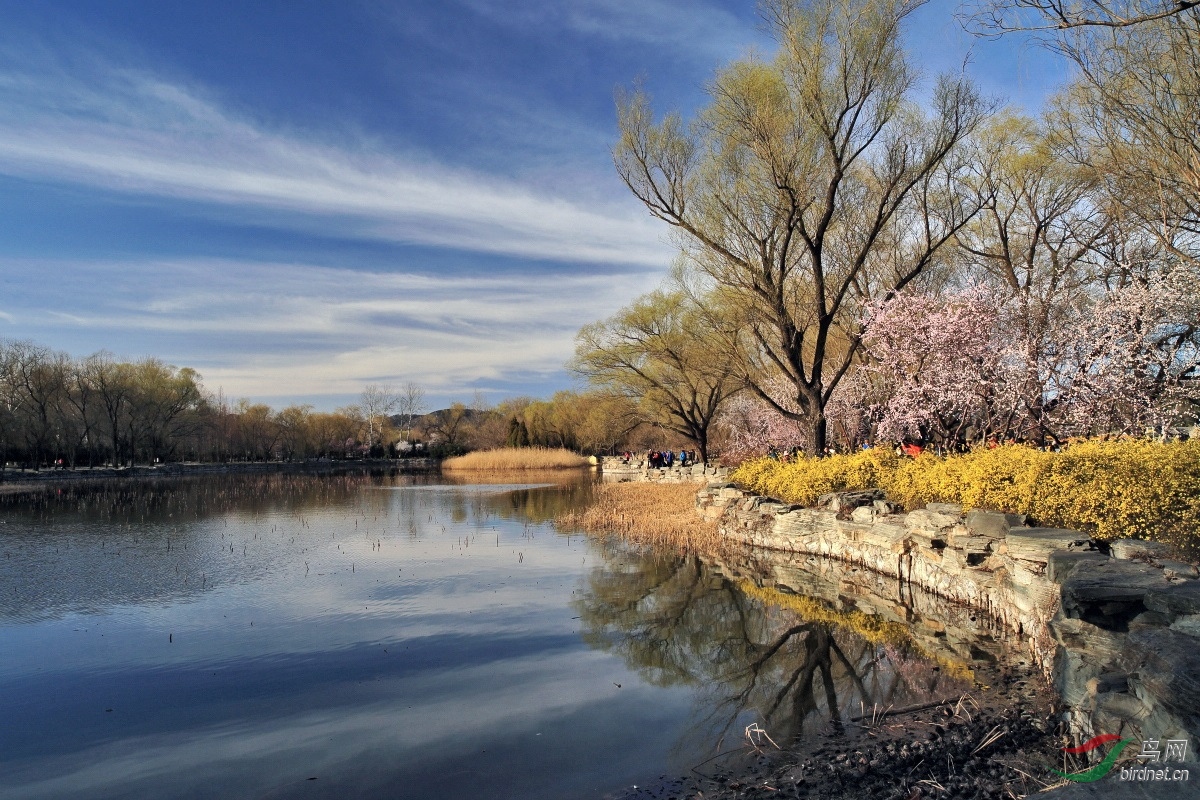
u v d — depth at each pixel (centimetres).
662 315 3256
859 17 1466
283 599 1110
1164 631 418
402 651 845
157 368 6241
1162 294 1234
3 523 2152
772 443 2684
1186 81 855
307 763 557
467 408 10269
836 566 1304
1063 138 1324
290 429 8025
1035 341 1338
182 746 593
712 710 658
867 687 698
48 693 715
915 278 1942
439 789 511
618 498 2698
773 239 1642
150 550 1602
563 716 648
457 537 1800
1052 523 825
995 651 773
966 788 466
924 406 1501
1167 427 1339
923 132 1573
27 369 5434
